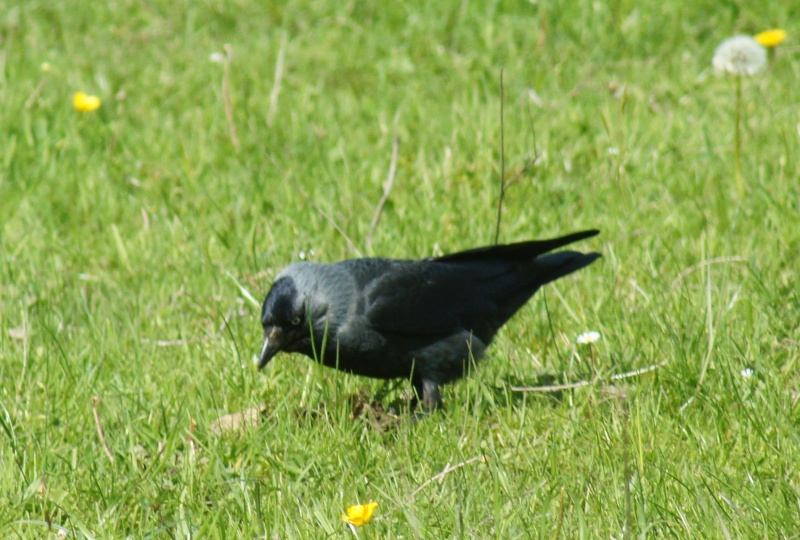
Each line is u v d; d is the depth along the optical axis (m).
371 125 14.90
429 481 6.71
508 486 6.75
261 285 10.80
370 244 11.29
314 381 8.60
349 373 9.08
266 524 6.39
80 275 11.29
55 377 8.73
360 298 8.69
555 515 6.48
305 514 6.64
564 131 13.94
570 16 17.89
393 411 8.96
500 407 8.24
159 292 10.85
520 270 9.52
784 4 17.50
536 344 9.67
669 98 15.33
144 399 8.52
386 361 8.87
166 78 16.72
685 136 13.71
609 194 12.27
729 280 9.77
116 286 11.12
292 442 7.68
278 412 8.02
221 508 6.70
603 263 10.70
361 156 13.81
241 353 9.30
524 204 12.34
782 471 6.95
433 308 8.86
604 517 6.38
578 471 7.02
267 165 13.69
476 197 12.52
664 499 6.49
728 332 8.75
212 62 17.30
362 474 7.17
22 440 7.79
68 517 6.83
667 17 17.58
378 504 6.79
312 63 17.23
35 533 6.68
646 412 7.64
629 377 8.62
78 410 8.15
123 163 13.98
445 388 9.20
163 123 15.02
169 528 6.68
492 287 9.30
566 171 13.00
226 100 13.90
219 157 14.04
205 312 10.38
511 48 17.16
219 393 8.65
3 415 7.96
